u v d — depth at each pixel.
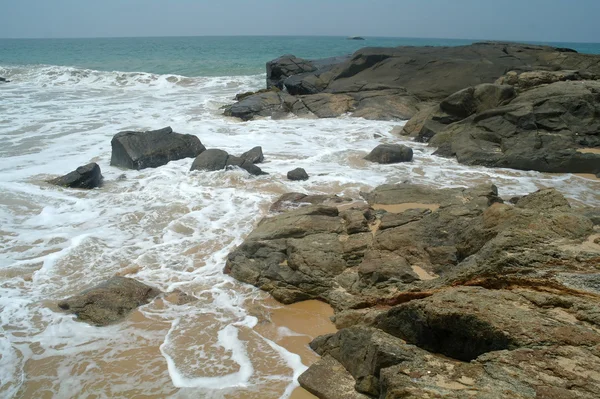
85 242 8.73
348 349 5.20
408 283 6.38
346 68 25.42
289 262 7.41
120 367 5.57
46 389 5.21
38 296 7.08
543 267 5.11
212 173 12.45
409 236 7.38
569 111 14.80
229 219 9.77
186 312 6.74
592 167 12.95
